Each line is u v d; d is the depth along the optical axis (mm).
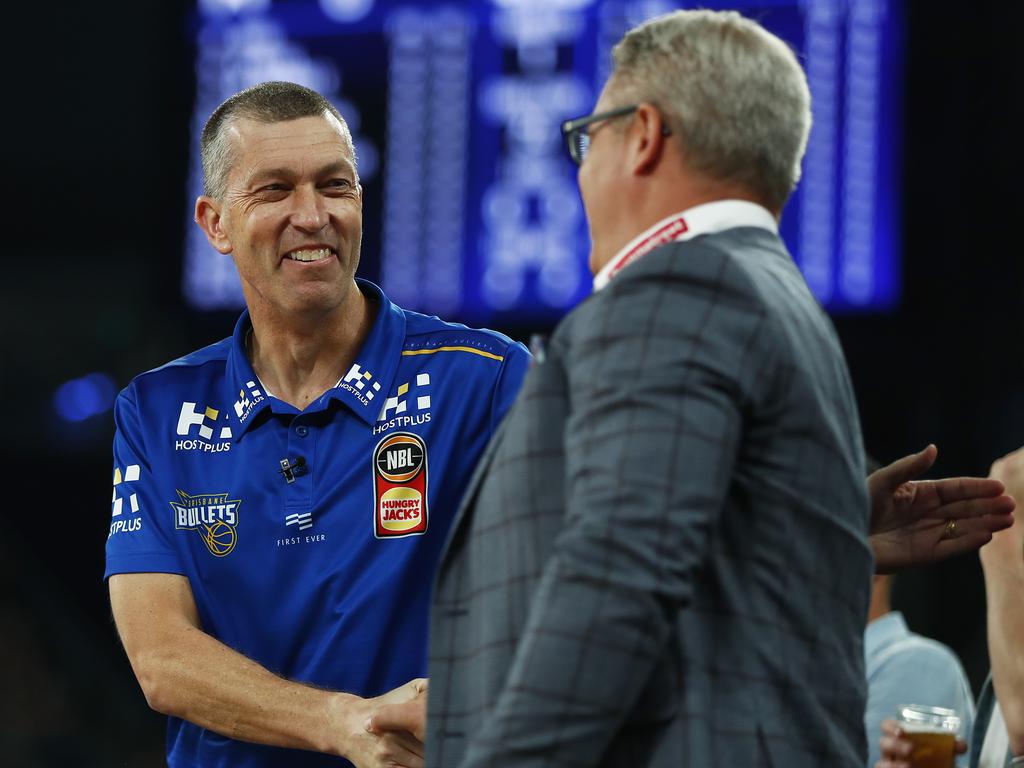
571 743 2906
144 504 4773
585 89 12336
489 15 12539
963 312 12445
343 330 4742
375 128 12648
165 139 13258
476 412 4688
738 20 3486
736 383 3064
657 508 2939
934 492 4402
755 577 3160
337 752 4234
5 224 17656
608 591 2912
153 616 4617
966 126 12258
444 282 12422
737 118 3361
